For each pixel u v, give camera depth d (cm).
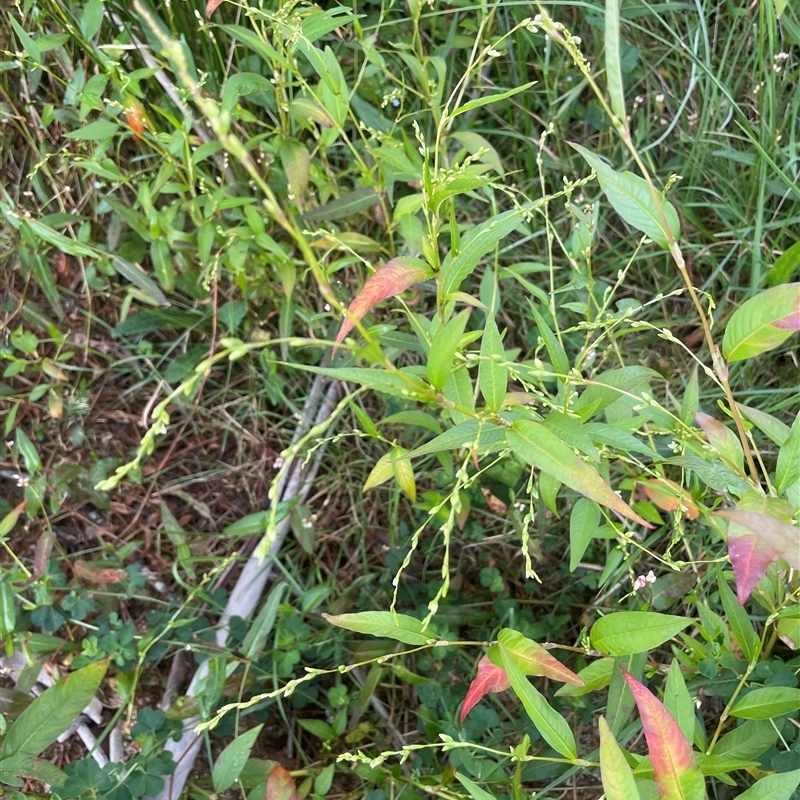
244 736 138
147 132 183
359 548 196
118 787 146
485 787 144
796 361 183
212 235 172
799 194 175
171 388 213
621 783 90
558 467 90
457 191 116
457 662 172
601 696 165
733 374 186
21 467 208
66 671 180
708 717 159
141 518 206
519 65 200
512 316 209
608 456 135
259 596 191
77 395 208
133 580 180
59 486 194
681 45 186
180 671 183
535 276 201
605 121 205
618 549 146
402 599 183
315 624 181
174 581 199
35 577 173
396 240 200
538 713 102
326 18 140
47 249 201
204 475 209
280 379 200
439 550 190
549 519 178
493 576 179
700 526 158
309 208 191
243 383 214
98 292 214
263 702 167
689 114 205
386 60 197
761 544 89
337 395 207
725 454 110
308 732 179
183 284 197
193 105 185
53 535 177
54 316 214
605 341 186
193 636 174
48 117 175
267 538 85
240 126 193
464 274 113
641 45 205
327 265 188
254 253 188
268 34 167
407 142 164
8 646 166
